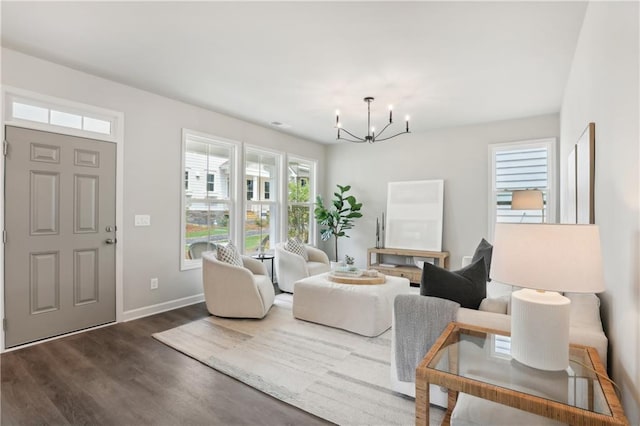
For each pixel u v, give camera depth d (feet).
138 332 10.41
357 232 20.20
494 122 15.79
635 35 4.17
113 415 6.32
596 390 4.13
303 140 19.66
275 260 17.52
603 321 5.77
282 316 12.04
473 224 16.38
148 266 12.16
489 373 4.56
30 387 7.24
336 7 6.99
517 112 14.19
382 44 8.52
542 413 3.86
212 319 11.69
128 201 11.53
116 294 11.23
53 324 9.85
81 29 7.95
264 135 17.03
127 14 7.31
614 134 5.09
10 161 8.97
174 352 9.02
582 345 5.08
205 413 6.40
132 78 10.85
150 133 12.15
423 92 11.85
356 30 7.88
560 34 7.97
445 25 7.62
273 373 7.89
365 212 19.90
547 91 11.70
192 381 7.54
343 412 6.43
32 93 9.30
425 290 6.82
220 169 15.07
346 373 7.92
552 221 14.39
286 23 7.61
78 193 10.32
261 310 11.46
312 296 11.36
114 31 8.03
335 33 8.02
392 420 6.20
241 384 7.44
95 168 10.68
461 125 16.44
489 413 4.54
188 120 13.41
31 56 9.28
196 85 11.44
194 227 14.02
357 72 10.23
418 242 17.61
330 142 20.66
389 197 18.80
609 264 5.41
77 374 7.80
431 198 17.39
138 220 11.82
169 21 7.59
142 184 11.93
